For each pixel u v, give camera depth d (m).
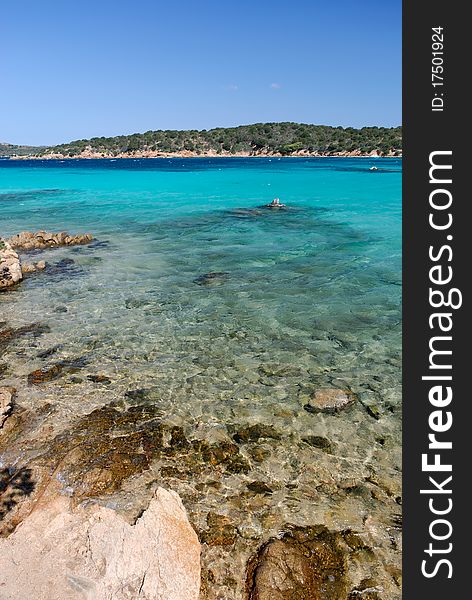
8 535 5.43
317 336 11.48
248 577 5.05
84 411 8.12
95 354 10.34
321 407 8.41
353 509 6.10
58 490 6.21
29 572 4.51
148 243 22.05
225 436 7.56
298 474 6.73
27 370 9.52
